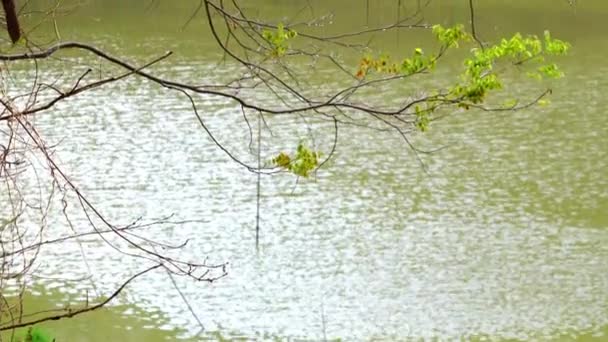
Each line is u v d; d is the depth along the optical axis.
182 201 26.84
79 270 22.25
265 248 23.89
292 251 23.77
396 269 22.75
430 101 7.31
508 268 22.62
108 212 25.67
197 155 30.38
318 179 28.39
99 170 28.86
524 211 25.92
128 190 27.41
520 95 35.22
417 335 19.73
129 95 35.97
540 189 27.36
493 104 34.19
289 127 32.19
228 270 22.62
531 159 29.53
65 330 19.59
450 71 35.97
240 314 20.72
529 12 46.22
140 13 44.75
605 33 43.06
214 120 33.25
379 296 21.48
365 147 30.61
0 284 8.35
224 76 36.84
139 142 31.39
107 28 42.78
